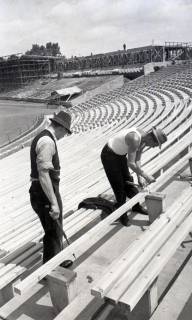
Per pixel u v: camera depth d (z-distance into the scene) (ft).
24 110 223.92
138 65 282.97
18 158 79.92
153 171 21.48
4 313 12.82
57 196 14.06
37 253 15.97
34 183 13.69
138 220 18.75
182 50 296.71
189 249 15.74
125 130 17.54
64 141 90.38
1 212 38.99
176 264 14.74
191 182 22.41
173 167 22.03
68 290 11.97
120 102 150.10
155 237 13.48
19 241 19.48
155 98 126.21
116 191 18.40
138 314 11.78
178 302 12.26
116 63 319.68
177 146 26.86
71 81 294.87
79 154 65.41
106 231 17.84
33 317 12.54
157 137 16.52
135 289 10.37
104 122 107.14
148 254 12.23
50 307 12.95
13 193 47.91
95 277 14.14
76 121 137.18
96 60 337.31
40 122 147.23
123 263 11.64
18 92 325.01
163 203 17.20
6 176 61.11
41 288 13.97
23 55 354.95
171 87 144.56
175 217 15.17
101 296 10.03
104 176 38.86
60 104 234.79
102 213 19.17
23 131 144.25
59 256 12.70
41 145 12.89
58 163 13.80
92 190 29.48
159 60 283.18
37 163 13.01
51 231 14.20
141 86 186.50
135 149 16.69
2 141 128.98
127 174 19.03
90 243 16.70
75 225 17.63
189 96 102.37
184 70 197.36
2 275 13.61
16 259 15.46
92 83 263.49
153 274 11.09
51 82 318.24
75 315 11.63
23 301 13.34
